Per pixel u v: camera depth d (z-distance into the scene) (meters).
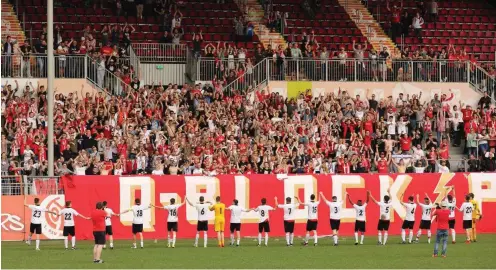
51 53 46.03
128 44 61.84
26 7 64.88
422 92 63.38
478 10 74.19
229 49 63.16
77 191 45.34
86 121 53.69
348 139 56.84
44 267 34.84
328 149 55.47
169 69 63.09
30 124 53.59
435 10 72.00
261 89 61.09
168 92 57.38
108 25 63.41
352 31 70.19
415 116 59.31
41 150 51.03
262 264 35.97
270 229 47.69
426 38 71.00
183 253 39.91
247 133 55.88
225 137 54.59
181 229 46.75
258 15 69.50
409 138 57.28
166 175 46.69
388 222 44.16
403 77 63.16
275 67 61.34
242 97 58.62
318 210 48.19
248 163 52.50
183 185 46.78
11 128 53.06
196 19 67.69
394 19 69.94
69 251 40.59
